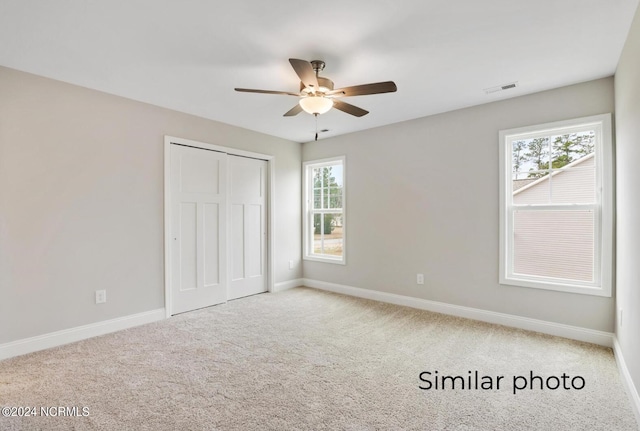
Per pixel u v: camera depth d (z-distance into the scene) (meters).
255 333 3.17
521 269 3.30
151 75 2.77
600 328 2.83
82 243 3.01
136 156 3.38
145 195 3.46
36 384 2.21
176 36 2.16
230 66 2.60
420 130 3.95
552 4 1.84
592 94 2.85
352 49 2.33
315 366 2.48
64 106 2.90
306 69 2.11
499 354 2.68
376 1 1.80
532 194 3.24
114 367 2.46
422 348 2.81
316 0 1.79
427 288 3.91
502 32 2.12
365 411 1.92
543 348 2.78
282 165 5.02
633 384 1.99
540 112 3.12
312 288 5.11
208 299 4.08
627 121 2.19
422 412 1.91
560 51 2.37
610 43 2.25
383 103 3.45
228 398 2.05
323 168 5.18
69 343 2.90
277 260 4.93
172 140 3.67
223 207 4.25
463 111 3.60
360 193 4.55
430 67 2.62
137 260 3.39
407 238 4.08
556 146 3.12
